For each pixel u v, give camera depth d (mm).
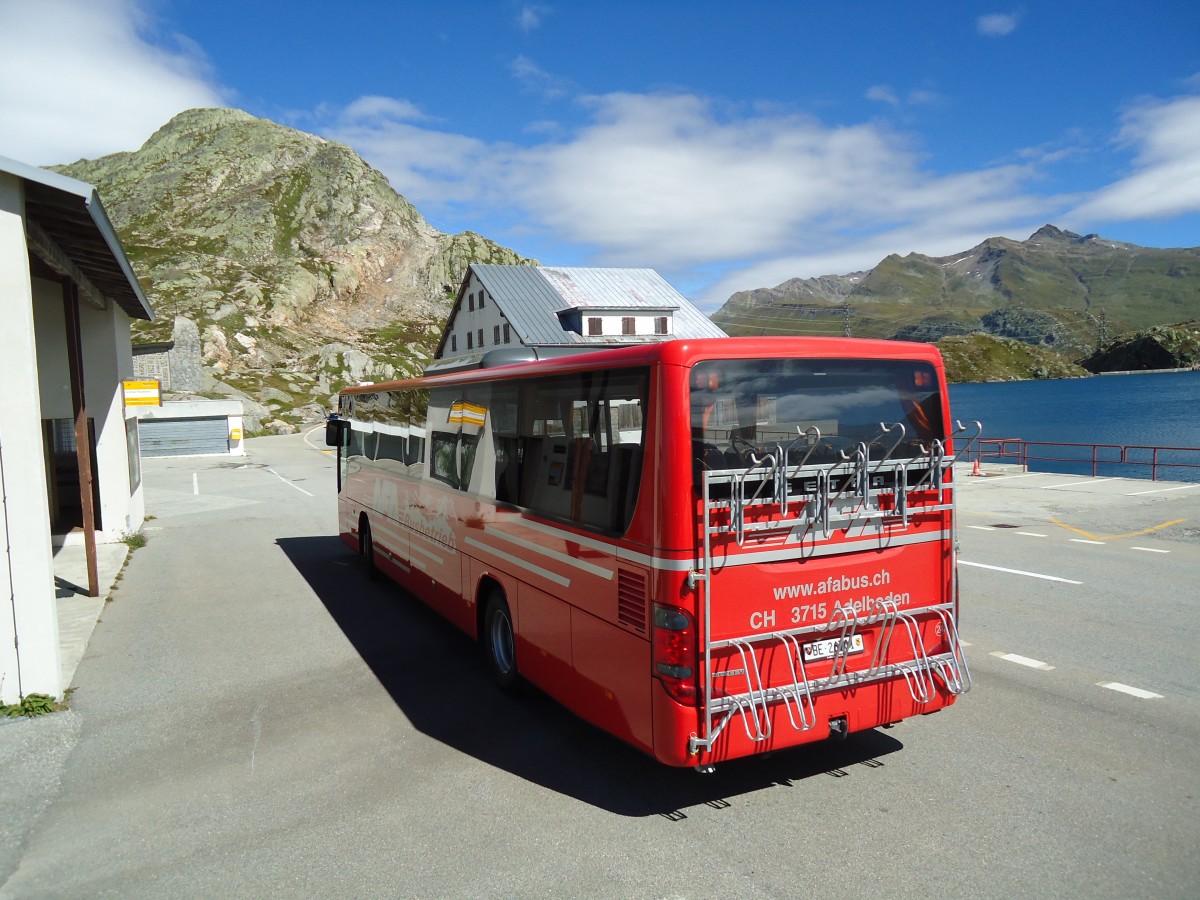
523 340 51688
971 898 3885
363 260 154625
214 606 10438
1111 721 6066
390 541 10719
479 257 167125
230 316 111125
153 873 4281
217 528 17344
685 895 3955
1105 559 12141
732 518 4465
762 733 4602
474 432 7391
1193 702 6422
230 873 4258
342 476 13922
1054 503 18406
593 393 5219
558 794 5102
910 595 5121
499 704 6770
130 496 15820
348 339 122688
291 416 70688
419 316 144500
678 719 4422
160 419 41062
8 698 6730
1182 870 4109
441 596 8500
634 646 4734
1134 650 7758
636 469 4719
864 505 4898
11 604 6719
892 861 4230
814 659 4777
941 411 5363
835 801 4926
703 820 4723
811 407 4848
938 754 5559
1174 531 14516
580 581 5363
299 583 11812
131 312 16719
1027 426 78688
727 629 4492
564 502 5602
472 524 7402
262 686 7328
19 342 6660
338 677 7547
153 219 162250
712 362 4543
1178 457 44812
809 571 4730
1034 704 6438
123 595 11109
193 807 5023
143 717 6590
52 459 16531
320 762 5664
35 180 6691
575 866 4238
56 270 10328
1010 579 10875
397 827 4707
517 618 6453
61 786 5359
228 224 157375
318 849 4480
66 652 8438
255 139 195625
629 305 56000
